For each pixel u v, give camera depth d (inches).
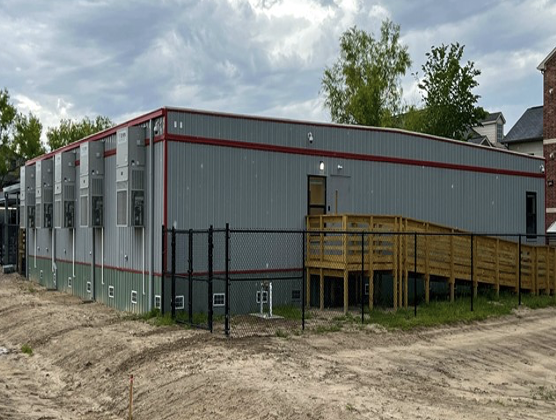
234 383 412.5
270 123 743.7
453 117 1879.9
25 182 1174.3
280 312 697.6
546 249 912.3
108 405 445.1
